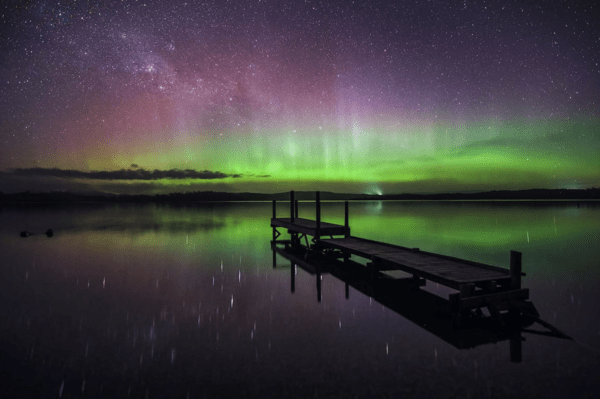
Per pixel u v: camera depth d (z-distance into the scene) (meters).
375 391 4.13
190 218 41.03
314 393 4.12
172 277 10.66
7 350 5.46
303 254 15.12
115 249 16.53
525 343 5.41
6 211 57.78
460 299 6.02
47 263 13.05
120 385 4.41
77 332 6.18
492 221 31.42
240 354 5.21
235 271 11.49
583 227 25.11
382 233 21.86
